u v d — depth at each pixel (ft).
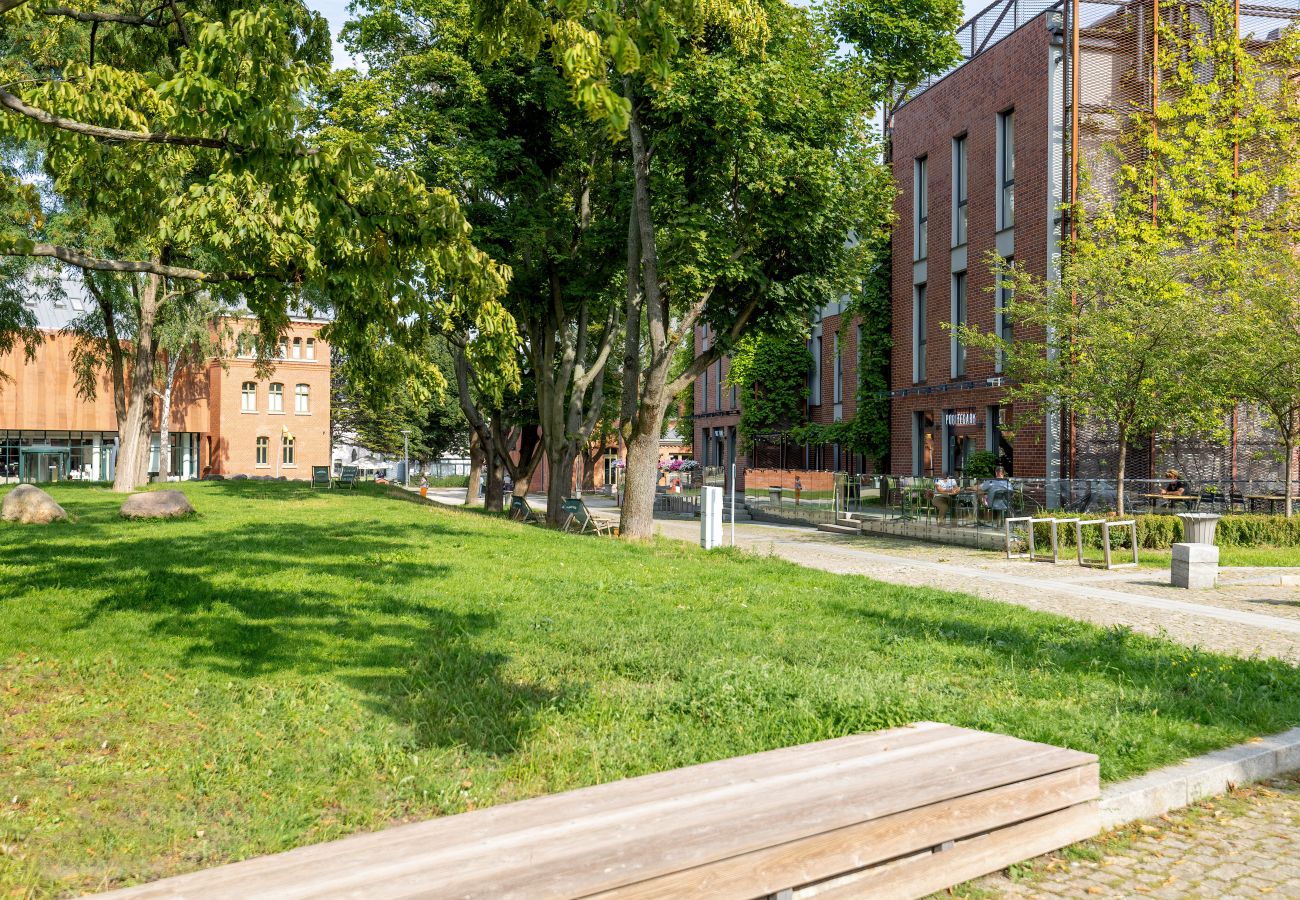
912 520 85.10
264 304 30.91
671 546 61.52
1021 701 22.12
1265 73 79.82
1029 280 73.77
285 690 22.43
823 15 68.95
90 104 25.85
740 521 121.70
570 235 79.77
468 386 106.11
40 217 32.99
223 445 198.70
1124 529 65.67
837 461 130.52
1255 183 77.30
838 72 64.80
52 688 22.67
